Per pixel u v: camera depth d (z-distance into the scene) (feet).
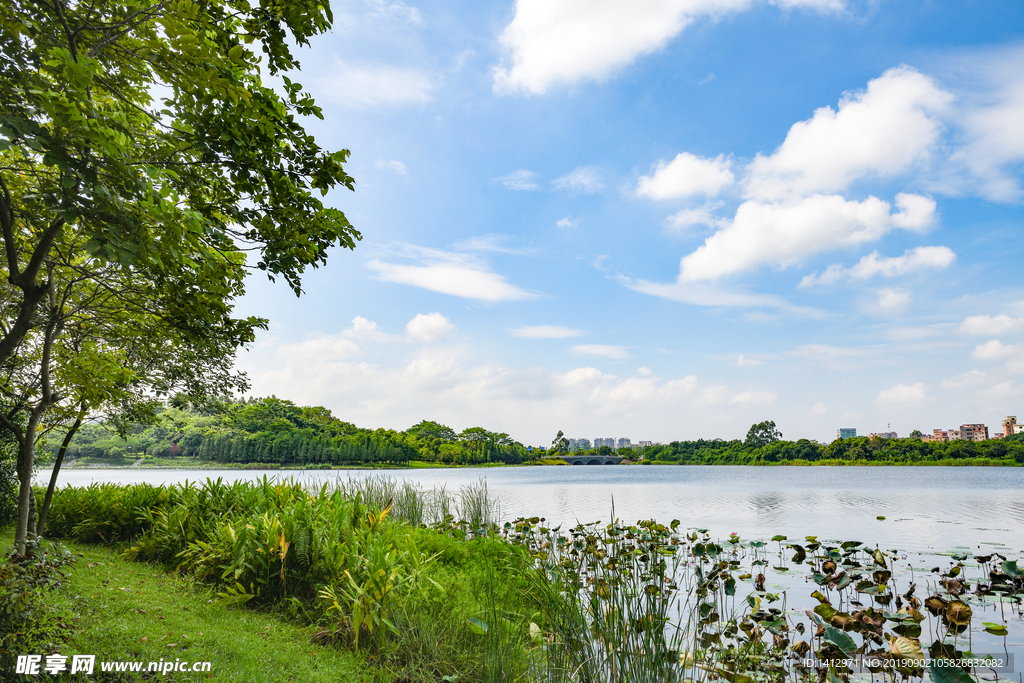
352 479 45.01
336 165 17.34
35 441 31.09
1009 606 22.86
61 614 14.93
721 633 19.12
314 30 16.31
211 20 15.02
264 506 26.89
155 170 12.51
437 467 328.70
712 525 51.78
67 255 19.84
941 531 45.93
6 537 27.35
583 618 17.99
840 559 27.02
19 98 12.62
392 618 17.20
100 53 15.01
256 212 18.07
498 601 20.31
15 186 17.08
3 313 20.16
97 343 24.62
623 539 30.96
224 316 20.99
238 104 14.76
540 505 74.69
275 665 14.57
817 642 19.36
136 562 25.88
